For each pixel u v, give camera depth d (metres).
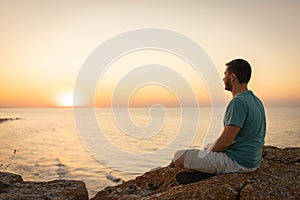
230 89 4.43
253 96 4.27
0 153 49.72
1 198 4.76
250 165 4.30
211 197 3.93
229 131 4.05
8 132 93.75
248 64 4.25
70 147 59.59
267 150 6.17
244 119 4.07
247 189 3.94
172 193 4.22
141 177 6.36
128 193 5.93
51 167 38.09
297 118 169.88
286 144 57.97
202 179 4.58
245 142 4.24
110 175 31.56
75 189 5.48
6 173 6.23
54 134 88.44
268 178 4.30
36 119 175.38
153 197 4.31
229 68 4.31
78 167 37.16
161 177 6.12
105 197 5.96
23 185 5.65
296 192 4.03
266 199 3.80
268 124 119.00
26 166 38.53
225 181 4.19
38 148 58.16
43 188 5.51
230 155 4.30
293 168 5.10
